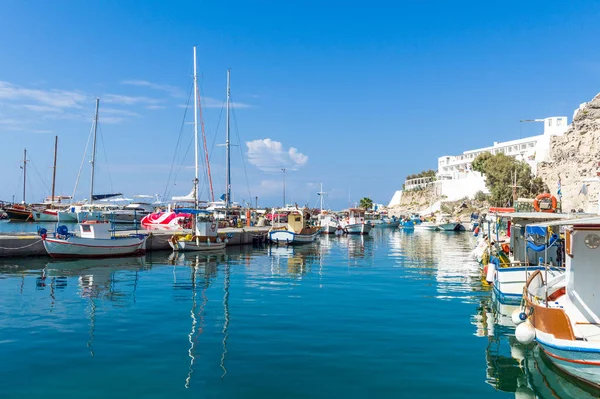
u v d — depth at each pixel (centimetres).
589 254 1167
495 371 1141
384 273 2956
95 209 7300
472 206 11544
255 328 1524
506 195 9044
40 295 2111
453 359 1231
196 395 982
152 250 4234
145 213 8444
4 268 3014
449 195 13412
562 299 1392
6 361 1188
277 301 1994
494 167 9775
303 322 1611
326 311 1791
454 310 1819
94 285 2403
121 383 1046
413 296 2119
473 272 3008
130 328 1522
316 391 1009
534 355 1270
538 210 2295
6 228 6825
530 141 12356
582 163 8850
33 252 3516
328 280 2634
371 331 1494
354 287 2380
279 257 4003
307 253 4425
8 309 1808
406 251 4684
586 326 1151
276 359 1212
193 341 1368
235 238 5075
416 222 10800
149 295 2131
